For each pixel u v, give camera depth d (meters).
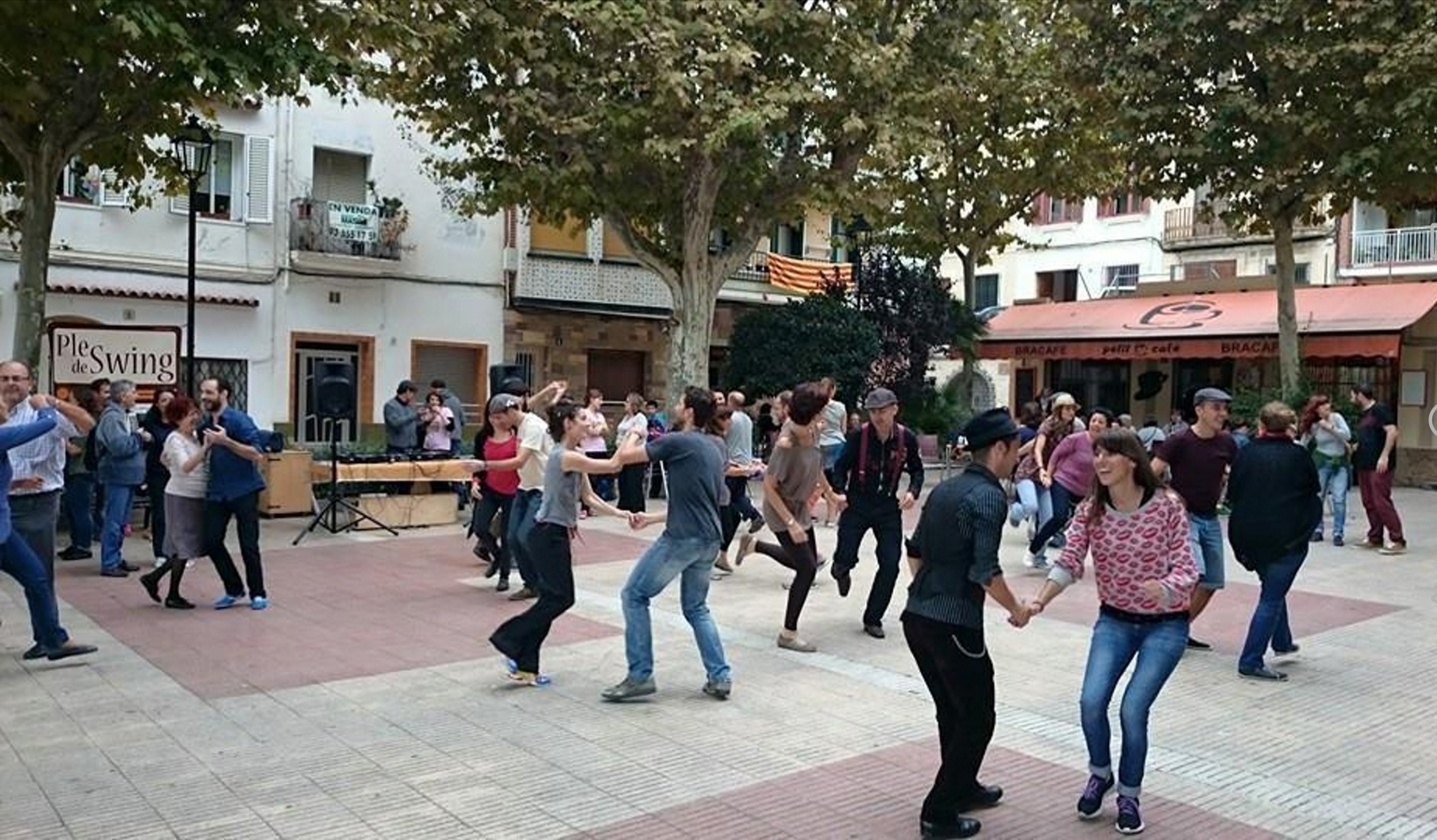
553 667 7.46
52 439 7.87
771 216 19.36
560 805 5.00
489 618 9.02
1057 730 6.25
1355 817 5.04
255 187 21.02
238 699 6.64
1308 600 10.45
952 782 4.67
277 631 8.51
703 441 6.67
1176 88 18.73
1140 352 26.84
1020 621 4.88
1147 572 4.88
